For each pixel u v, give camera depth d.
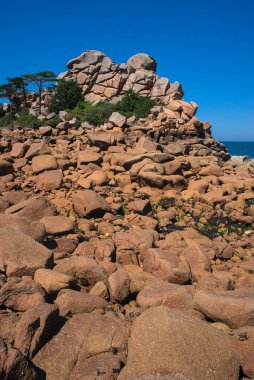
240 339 5.22
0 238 7.23
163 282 7.07
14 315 5.57
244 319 5.60
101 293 6.59
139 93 32.50
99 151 19.23
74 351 5.02
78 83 34.75
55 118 29.75
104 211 12.04
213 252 9.33
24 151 18.28
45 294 6.17
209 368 4.48
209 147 23.89
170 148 20.34
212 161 20.16
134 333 4.88
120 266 8.36
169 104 27.27
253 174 18.81
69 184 14.83
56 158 17.38
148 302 6.33
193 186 14.92
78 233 10.46
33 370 4.57
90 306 5.98
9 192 12.78
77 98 33.09
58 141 21.14
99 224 10.92
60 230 10.15
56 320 5.48
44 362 4.84
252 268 8.48
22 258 6.96
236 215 12.55
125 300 6.81
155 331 4.73
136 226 11.23
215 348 4.68
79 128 24.86
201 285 7.40
